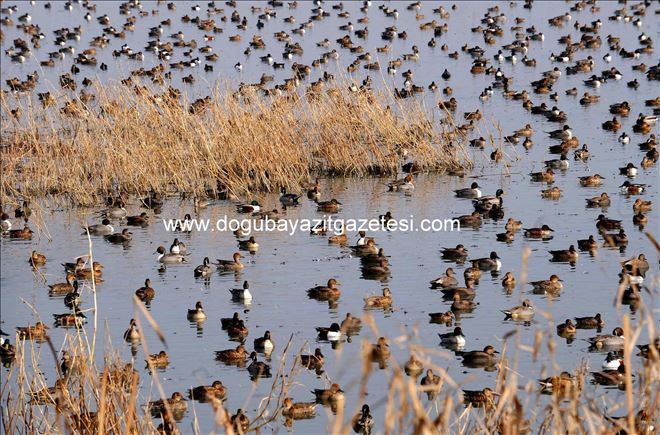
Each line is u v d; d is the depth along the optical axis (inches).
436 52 6476.4
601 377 1919.3
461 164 3838.6
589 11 7736.2
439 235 3063.5
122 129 3683.6
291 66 6043.3
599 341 2121.1
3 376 1887.3
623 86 5339.6
